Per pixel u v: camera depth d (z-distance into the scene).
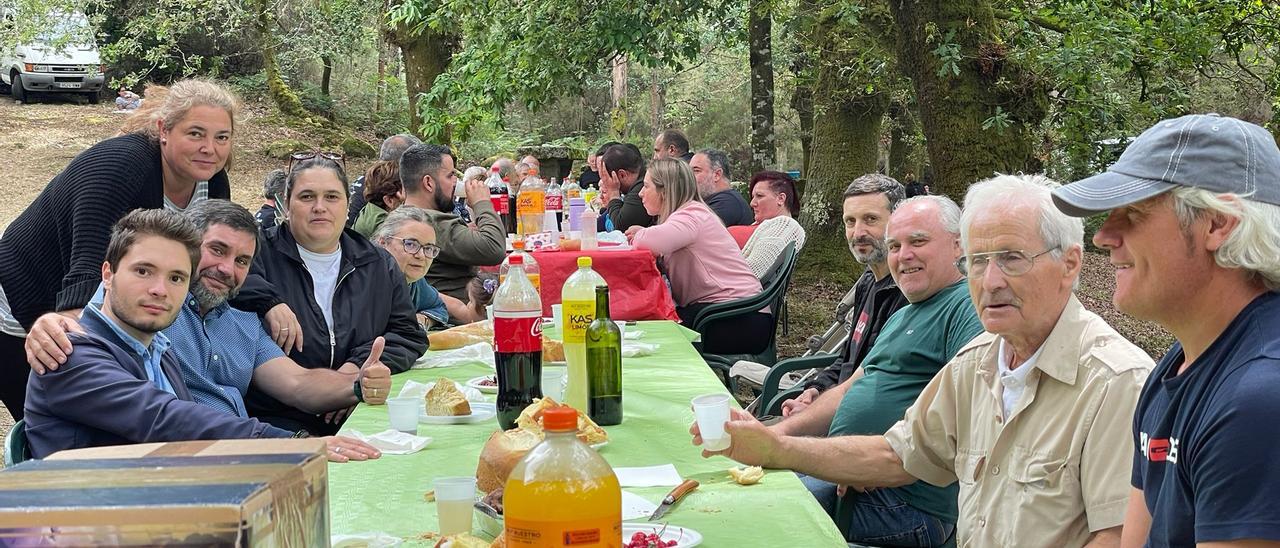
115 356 2.44
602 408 2.54
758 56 11.48
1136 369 1.96
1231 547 1.33
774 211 6.36
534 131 20.14
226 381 3.06
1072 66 6.46
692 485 2.00
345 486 2.05
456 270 5.25
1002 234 2.06
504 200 6.84
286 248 3.41
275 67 18.62
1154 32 7.02
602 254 5.01
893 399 3.00
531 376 2.44
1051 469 2.04
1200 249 1.44
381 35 16.75
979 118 6.72
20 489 1.12
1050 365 2.04
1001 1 7.13
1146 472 1.59
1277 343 1.37
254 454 1.28
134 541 1.04
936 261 2.98
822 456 2.31
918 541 2.79
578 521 1.23
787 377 4.88
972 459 2.24
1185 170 1.44
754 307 5.54
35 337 2.36
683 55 9.32
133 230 2.48
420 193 5.20
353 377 3.17
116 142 3.17
